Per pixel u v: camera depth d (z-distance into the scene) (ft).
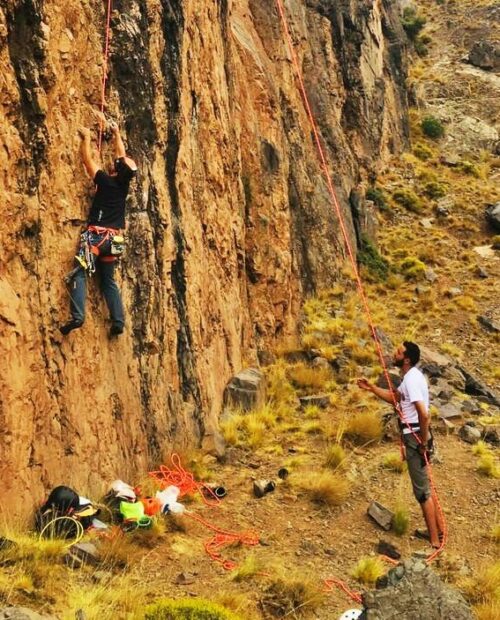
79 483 24.50
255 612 20.90
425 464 26.14
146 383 29.07
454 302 59.16
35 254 23.29
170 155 32.60
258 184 46.26
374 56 80.53
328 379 42.73
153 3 31.63
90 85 27.02
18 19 22.97
